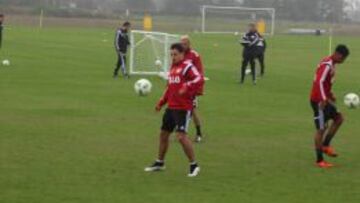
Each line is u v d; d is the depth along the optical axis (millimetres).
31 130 29312
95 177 21500
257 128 31734
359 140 29453
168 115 22109
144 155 24953
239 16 181750
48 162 23359
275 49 98062
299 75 59812
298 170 23344
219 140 28562
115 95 41750
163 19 198750
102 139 27766
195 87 21781
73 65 62250
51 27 143625
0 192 19422
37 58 68188
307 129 31734
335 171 23344
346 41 129000
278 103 40719
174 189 20328
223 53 85562
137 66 57750
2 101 37719
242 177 22078
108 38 109938
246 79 54750
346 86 52156
